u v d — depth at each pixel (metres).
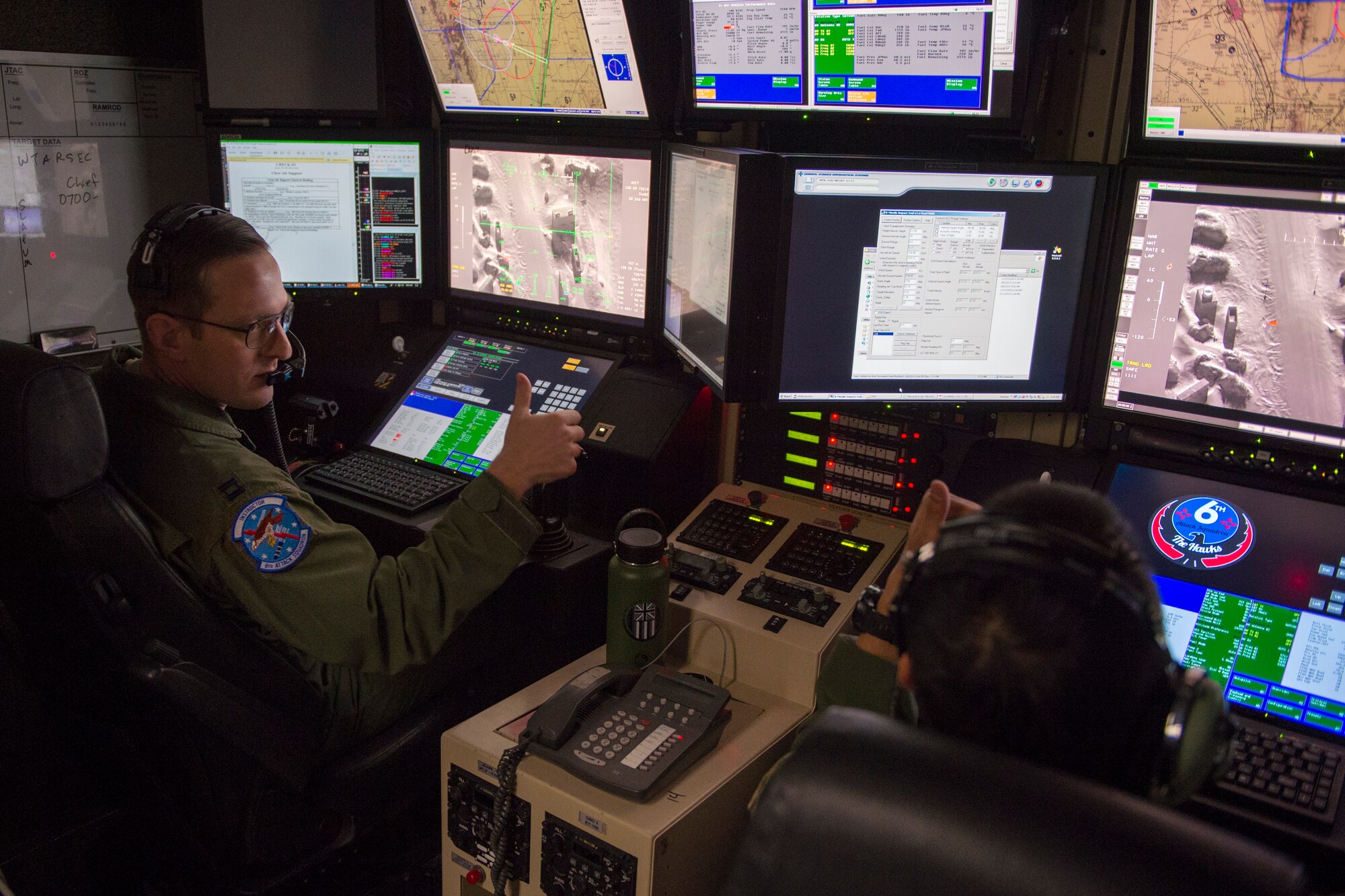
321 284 2.27
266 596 1.33
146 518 1.35
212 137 2.16
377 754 1.52
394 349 2.33
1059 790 0.52
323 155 2.19
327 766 1.49
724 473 2.05
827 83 1.68
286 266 2.25
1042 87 1.63
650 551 1.54
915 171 1.52
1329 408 1.38
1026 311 1.59
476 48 2.09
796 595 1.62
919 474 1.74
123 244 2.32
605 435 1.92
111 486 1.30
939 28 1.57
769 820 0.57
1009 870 0.50
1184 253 1.45
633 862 1.27
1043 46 1.55
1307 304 1.37
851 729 0.59
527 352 2.19
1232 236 1.40
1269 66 1.33
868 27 1.61
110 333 2.33
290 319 1.51
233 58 2.14
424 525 1.83
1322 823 1.22
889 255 1.56
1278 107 1.34
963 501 1.10
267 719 1.37
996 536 0.64
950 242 1.56
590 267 2.10
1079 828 0.50
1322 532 1.39
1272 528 1.42
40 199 2.13
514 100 2.12
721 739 1.45
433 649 1.45
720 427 2.04
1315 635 1.34
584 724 1.43
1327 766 1.26
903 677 0.77
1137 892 0.47
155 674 1.26
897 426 1.75
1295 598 1.37
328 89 2.22
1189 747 0.70
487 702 1.79
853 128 1.81
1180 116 1.41
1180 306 1.46
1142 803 0.52
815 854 0.55
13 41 2.04
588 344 2.15
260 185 2.20
